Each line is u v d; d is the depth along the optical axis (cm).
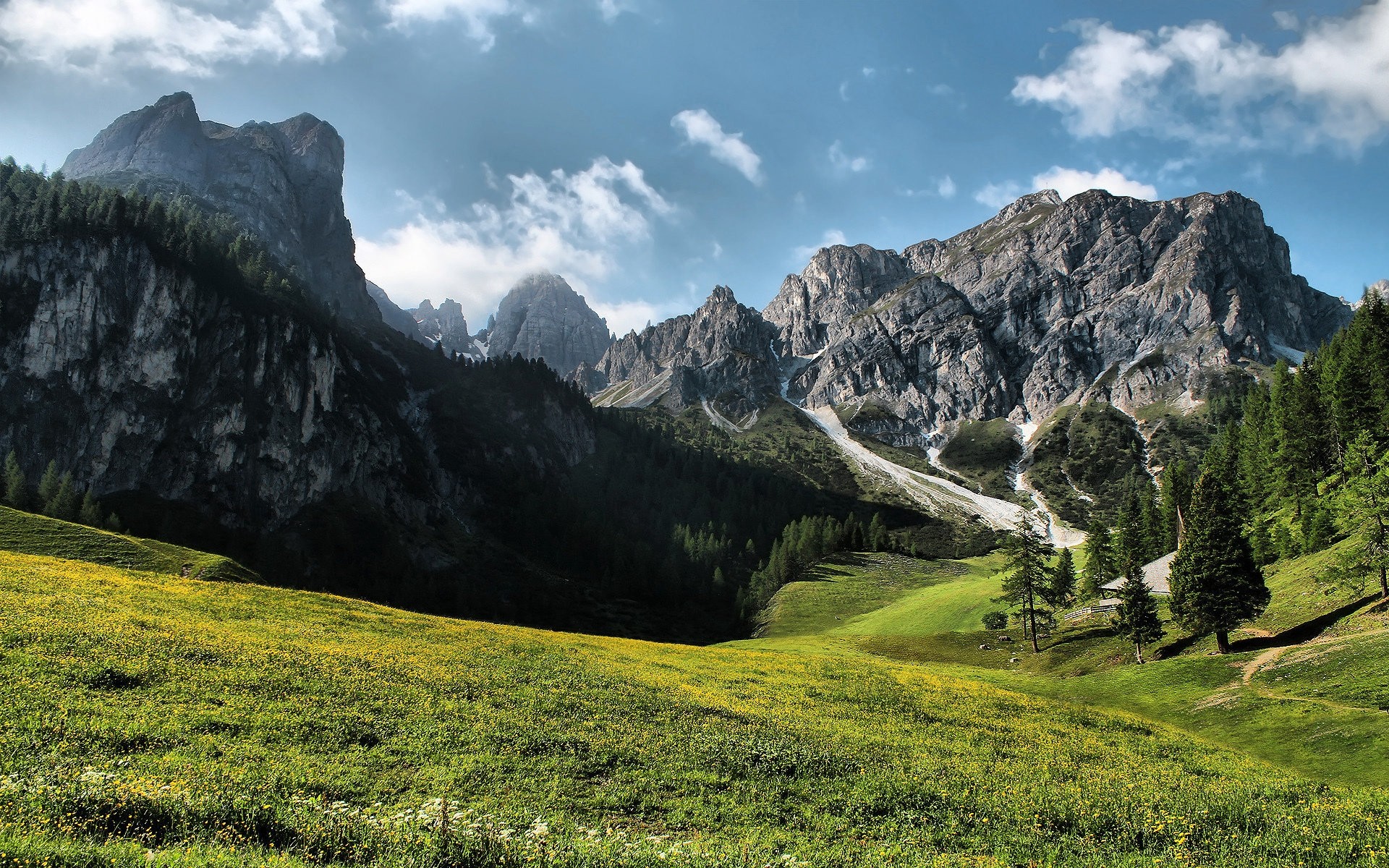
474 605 18950
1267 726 4800
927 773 3400
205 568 7612
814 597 16450
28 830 1559
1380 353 9900
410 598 19050
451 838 1872
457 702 3566
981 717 4878
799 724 4119
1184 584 6881
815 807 2883
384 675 3828
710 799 2833
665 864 1947
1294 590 7656
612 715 3759
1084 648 8594
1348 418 9081
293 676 3509
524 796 2611
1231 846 2608
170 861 1497
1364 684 4853
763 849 2355
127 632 3688
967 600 12588
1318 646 5788
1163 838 2741
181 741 2548
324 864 1688
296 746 2716
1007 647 9675
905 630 12169
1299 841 2594
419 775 2644
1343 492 8169
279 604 5378
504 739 3142
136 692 2952
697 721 3881
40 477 18475
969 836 2688
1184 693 5928
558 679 4359
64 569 5322
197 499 19975
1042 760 3891
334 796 2352
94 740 2406
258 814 1880
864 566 19550
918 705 5028
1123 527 11338
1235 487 10662
